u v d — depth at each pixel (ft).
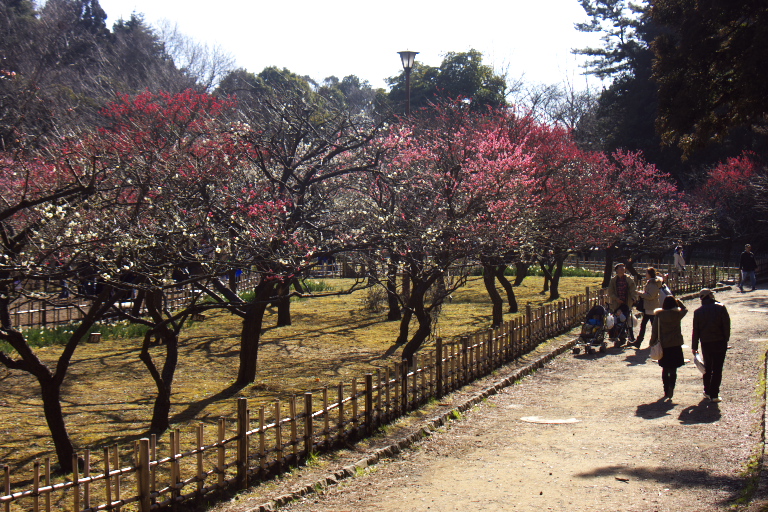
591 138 157.17
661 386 35.55
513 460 23.86
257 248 27.40
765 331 51.37
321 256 34.99
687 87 48.60
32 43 86.94
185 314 27.61
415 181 41.16
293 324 58.80
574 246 65.31
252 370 35.81
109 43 127.54
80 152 30.14
